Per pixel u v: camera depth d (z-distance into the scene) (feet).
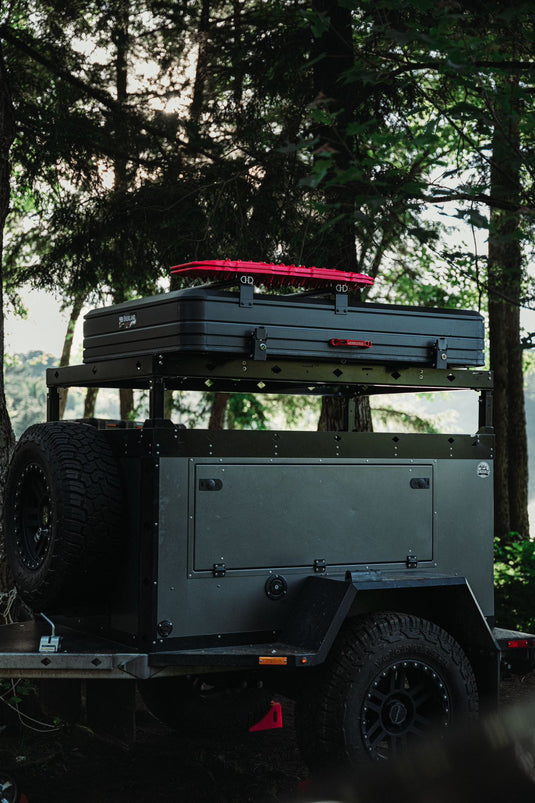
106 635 13.35
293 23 31.30
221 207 31.89
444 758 13.38
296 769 15.19
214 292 12.55
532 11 12.07
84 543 12.53
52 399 16.05
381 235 29.53
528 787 13.33
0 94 19.43
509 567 31.45
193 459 12.66
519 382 46.24
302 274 13.33
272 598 13.24
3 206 19.89
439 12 11.61
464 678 13.70
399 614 13.52
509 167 12.28
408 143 11.73
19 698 15.58
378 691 13.32
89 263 35.22
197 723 16.56
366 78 12.42
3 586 18.06
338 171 11.34
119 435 13.16
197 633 12.64
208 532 12.75
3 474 18.54
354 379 14.20
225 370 13.16
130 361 13.39
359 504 14.07
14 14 35.35
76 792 13.80
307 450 13.62
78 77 35.78
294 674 13.91
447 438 14.97
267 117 32.99
